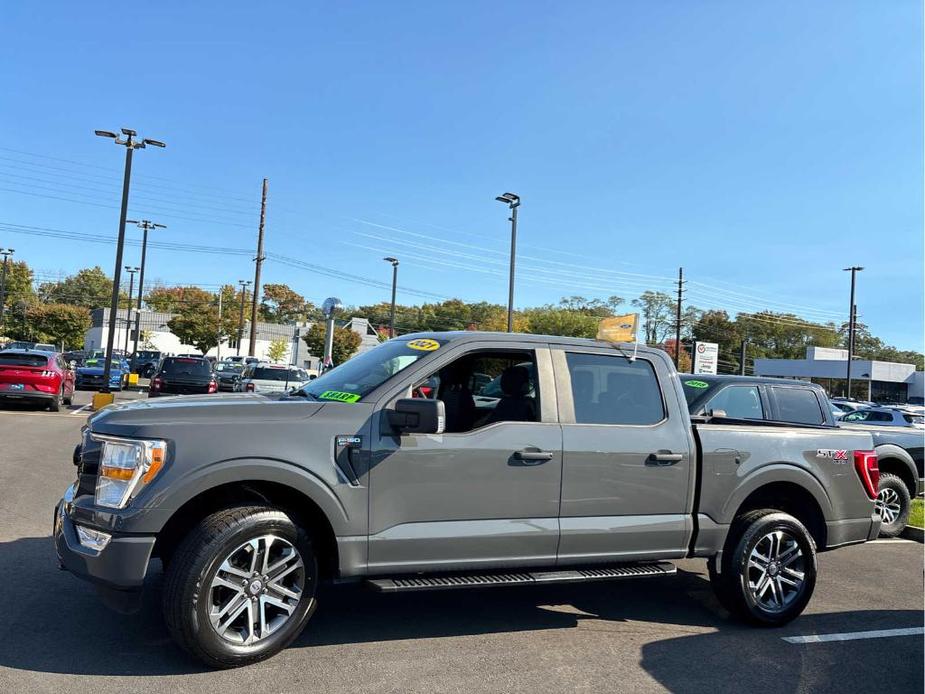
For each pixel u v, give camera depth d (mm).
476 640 4523
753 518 5031
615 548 4566
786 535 5121
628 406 4789
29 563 5488
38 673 3656
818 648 4734
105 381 19516
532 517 4344
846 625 5238
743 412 7887
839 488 5402
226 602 3770
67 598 4773
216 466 3689
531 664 4180
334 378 4727
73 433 13938
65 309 64250
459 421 4836
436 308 81125
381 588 3908
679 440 4816
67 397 19828
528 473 4332
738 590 4934
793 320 98188
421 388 4910
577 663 4238
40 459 10516
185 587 3605
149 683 3607
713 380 8070
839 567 7184
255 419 3875
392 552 4016
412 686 3770
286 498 4133
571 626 4906
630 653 4457
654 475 4695
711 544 4902
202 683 3639
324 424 3967
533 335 4707
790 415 8156
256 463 3756
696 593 5918
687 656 4469
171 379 20969
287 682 3711
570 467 4441
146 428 3707
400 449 4055
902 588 6398
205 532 3691
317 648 4219
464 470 4180
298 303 108938
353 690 3670
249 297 80312
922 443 9422
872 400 61312
